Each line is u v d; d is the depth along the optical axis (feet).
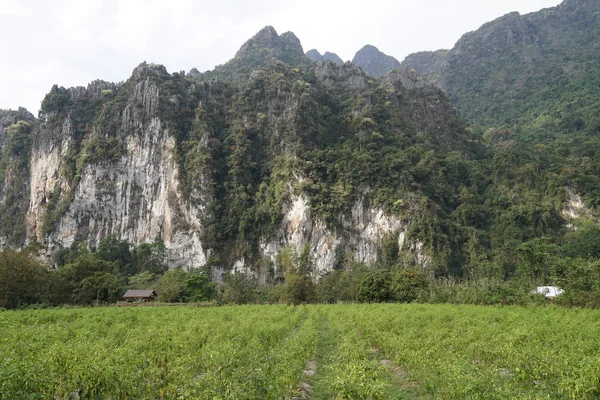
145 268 385.09
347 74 548.72
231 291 280.51
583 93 582.35
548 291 205.57
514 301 196.13
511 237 349.61
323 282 319.68
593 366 52.49
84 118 477.77
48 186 455.63
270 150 430.61
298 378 62.64
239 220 397.60
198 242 392.27
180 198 409.08
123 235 421.59
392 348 82.79
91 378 44.86
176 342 77.41
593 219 339.16
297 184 389.39
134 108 448.65
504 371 67.46
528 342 82.58
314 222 375.86
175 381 50.08
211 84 491.72
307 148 415.44
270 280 367.86
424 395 59.31
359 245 371.15
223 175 422.41
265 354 66.44
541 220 350.43
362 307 195.31
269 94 460.14
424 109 526.16
